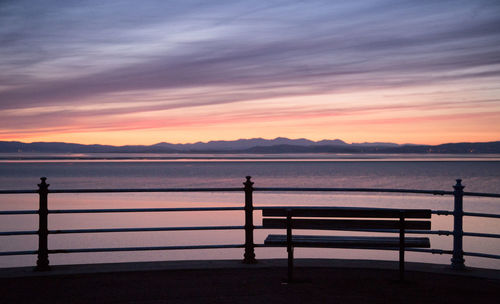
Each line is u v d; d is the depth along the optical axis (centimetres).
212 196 4159
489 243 1788
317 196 4206
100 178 9469
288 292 535
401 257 569
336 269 640
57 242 1748
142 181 8325
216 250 1602
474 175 10019
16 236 1855
